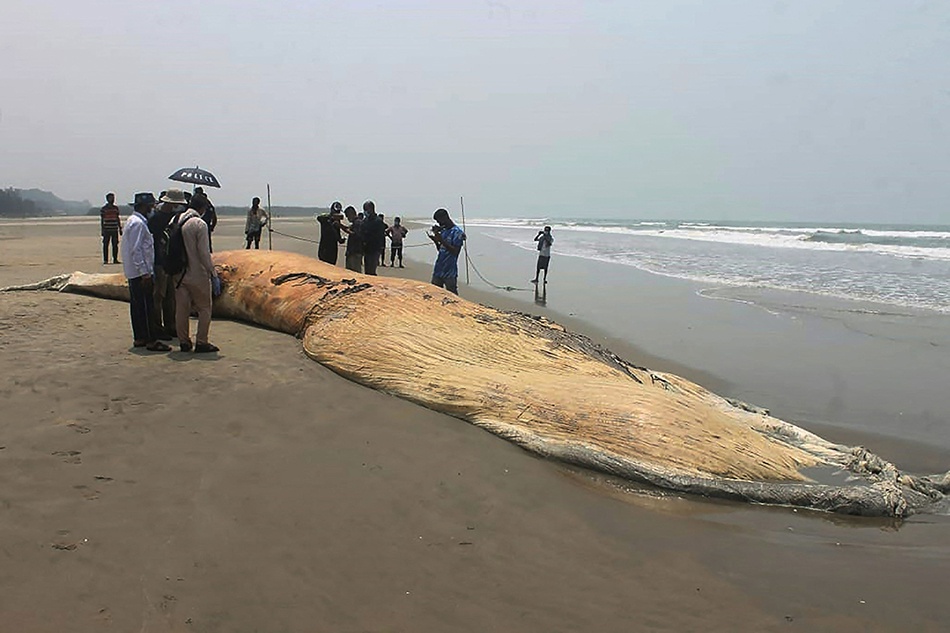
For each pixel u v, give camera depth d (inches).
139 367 287.4
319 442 222.1
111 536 151.9
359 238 536.7
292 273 386.3
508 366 291.1
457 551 161.8
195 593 134.6
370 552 157.5
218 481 185.6
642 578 156.2
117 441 205.0
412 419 255.4
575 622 136.3
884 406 304.7
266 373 294.2
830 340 439.2
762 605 146.7
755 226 3535.9
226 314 412.5
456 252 432.1
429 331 312.2
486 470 214.4
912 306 568.4
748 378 348.2
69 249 928.9
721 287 698.2
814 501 204.7
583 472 225.8
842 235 1830.7
